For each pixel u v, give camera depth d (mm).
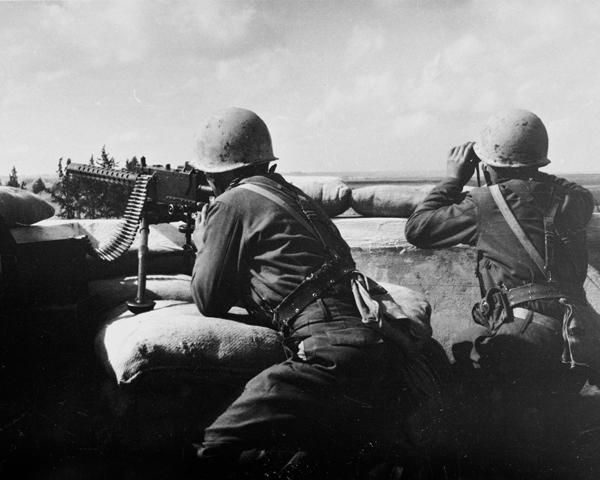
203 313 2135
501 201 2414
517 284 2350
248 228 2055
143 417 2016
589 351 2217
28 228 2770
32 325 2158
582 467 2105
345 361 1875
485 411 2301
